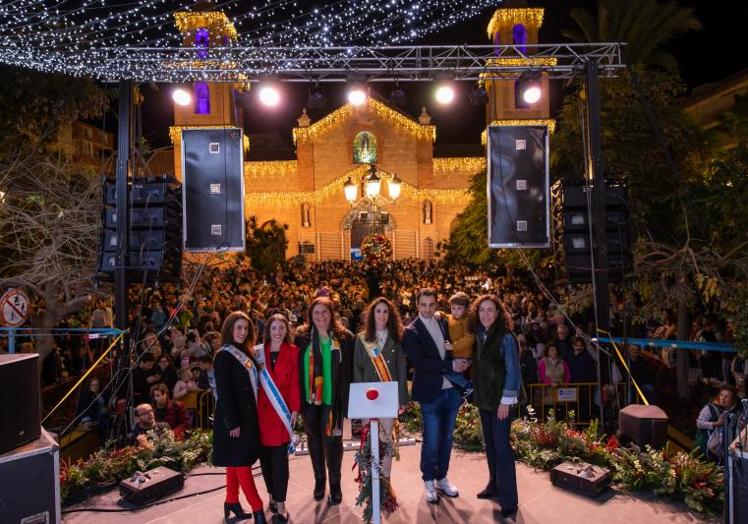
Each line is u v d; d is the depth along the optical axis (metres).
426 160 38.03
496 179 7.56
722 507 4.55
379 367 4.68
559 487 5.04
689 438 7.25
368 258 24.25
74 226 8.50
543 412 7.39
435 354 4.65
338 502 4.82
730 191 7.50
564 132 10.55
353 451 6.18
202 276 12.53
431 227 37.97
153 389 6.81
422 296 4.65
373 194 17.05
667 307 8.77
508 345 4.47
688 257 8.09
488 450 4.80
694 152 10.25
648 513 4.55
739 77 24.81
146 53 7.25
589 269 6.97
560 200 7.26
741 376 6.69
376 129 38.12
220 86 31.64
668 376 10.67
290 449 4.97
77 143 30.42
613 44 7.50
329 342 4.75
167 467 5.59
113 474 5.33
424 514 4.56
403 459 5.82
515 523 4.40
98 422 6.95
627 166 9.86
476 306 4.61
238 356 4.36
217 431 4.34
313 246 37.72
